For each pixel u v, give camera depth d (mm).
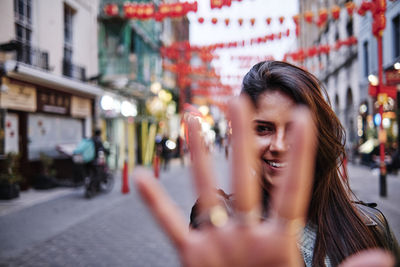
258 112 867
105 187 10711
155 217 330
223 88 19422
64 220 6508
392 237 1077
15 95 9586
